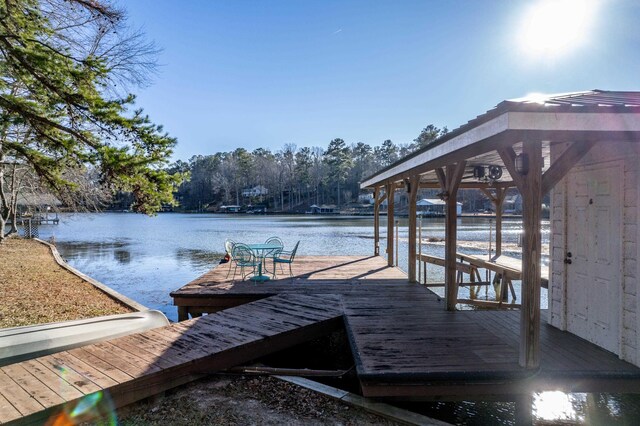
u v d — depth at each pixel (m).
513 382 3.03
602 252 3.55
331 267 8.62
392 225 8.77
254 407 3.01
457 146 3.57
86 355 3.48
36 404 2.60
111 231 30.17
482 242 18.92
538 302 3.06
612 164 3.42
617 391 3.03
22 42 5.53
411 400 3.05
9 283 8.16
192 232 28.50
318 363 4.61
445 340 3.82
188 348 3.66
